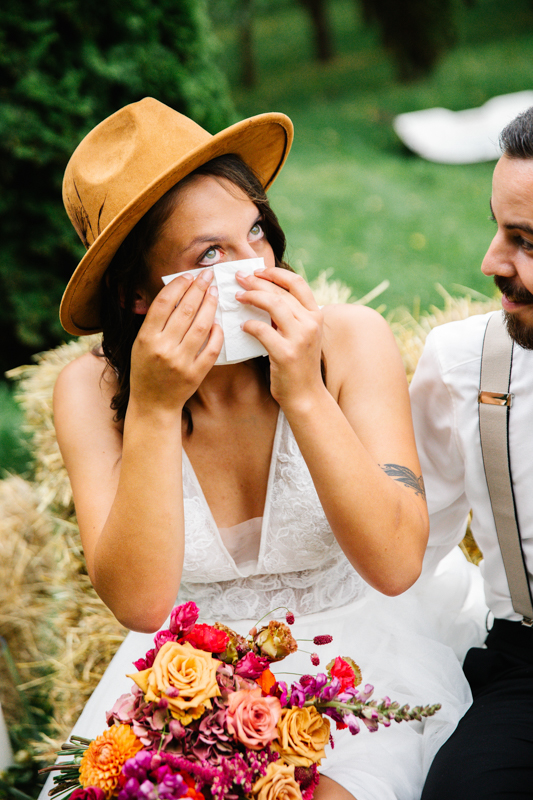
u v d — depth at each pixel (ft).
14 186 12.04
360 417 4.39
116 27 12.12
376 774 3.95
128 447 3.77
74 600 7.06
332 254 18.33
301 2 44.86
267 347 3.61
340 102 36.09
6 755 6.18
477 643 5.25
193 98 12.92
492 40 42.91
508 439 4.46
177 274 3.71
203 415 4.49
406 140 27.86
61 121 11.79
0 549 8.05
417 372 4.93
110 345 4.49
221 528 4.56
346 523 3.75
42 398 7.76
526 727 4.07
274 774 3.15
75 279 4.05
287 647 3.53
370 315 4.72
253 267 3.73
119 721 3.32
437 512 5.22
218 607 4.62
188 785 3.10
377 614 4.67
